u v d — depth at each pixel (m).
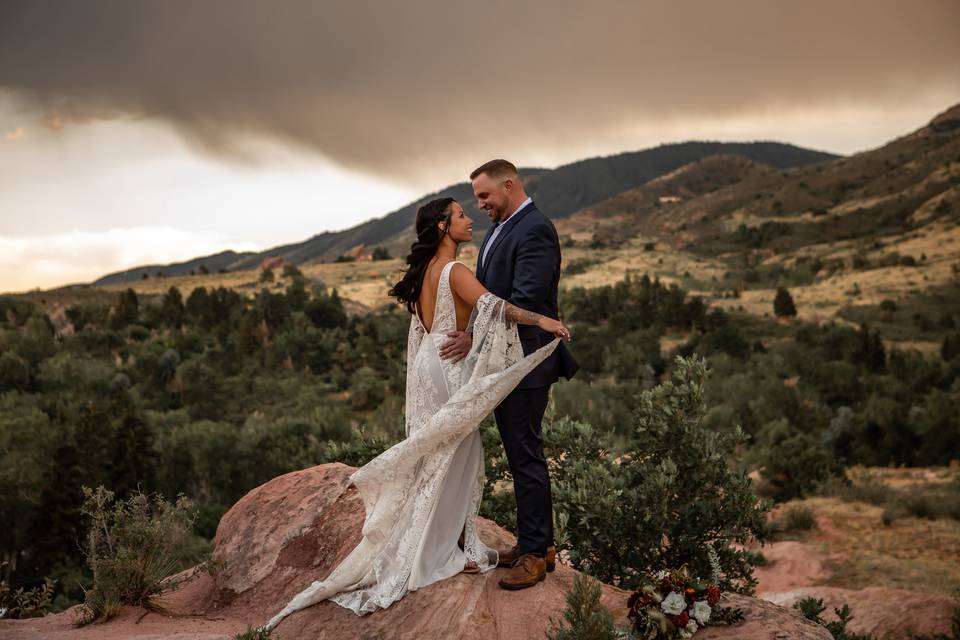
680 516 6.55
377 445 7.52
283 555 4.45
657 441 6.80
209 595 4.53
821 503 28.61
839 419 55.31
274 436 49.75
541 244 3.41
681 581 3.45
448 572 3.54
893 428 49.84
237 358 111.19
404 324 123.25
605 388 55.22
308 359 109.00
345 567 3.64
